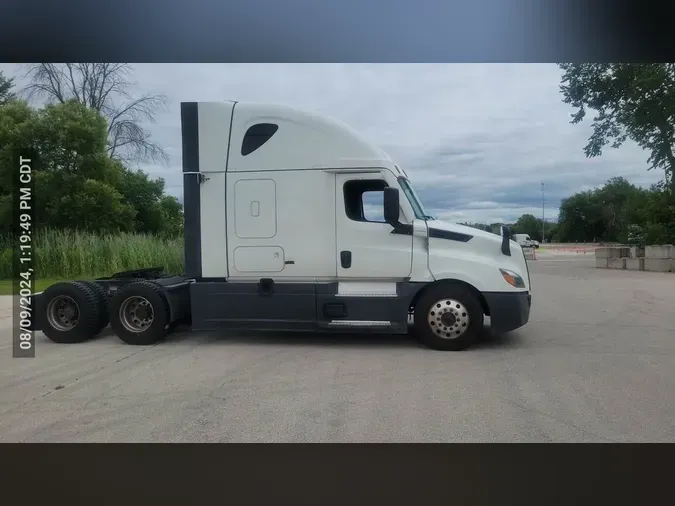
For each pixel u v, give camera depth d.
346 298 7.29
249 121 7.44
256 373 6.16
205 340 8.09
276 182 7.41
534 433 4.36
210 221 7.55
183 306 8.09
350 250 7.32
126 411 4.96
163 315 7.75
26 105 26.28
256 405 5.05
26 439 4.38
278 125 7.40
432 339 7.21
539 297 13.26
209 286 7.55
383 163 7.23
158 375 6.15
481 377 5.89
